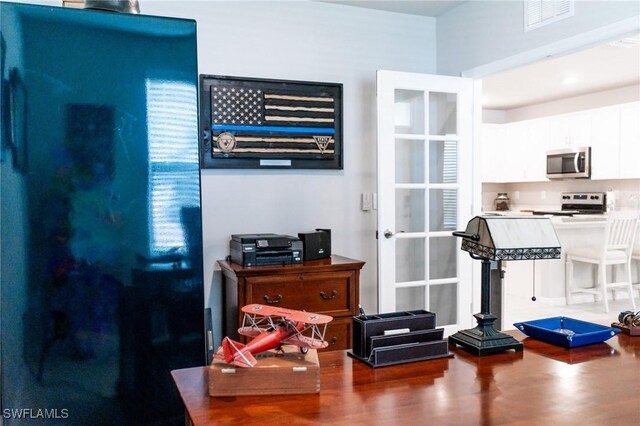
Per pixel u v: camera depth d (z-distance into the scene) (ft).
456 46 11.96
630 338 5.22
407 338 4.53
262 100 10.68
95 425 5.34
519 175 24.49
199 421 3.31
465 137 11.75
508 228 4.67
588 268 18.74
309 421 3.31
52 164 5.16
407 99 11.34
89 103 5.29
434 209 11.78
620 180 21.03
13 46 5.06
